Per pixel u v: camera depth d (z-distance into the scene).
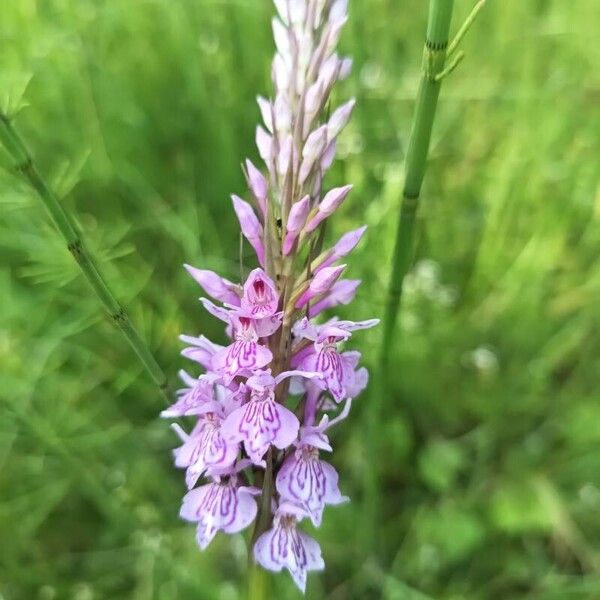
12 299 0.14
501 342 0.16
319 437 0.08
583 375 0.16
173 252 0.16
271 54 0.17
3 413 0.13
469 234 0.17
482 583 0.14
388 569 0.14
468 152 0.17
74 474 0.13
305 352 0.08
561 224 0.16
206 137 0.17
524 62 0.18
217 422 0.08
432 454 0.15
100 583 0.13
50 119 0.16
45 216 0.13
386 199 0.14
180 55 0.17
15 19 0.16
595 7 0.19
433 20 0.07
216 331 0.15
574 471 0.15
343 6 0.07
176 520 0.14
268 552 0.08
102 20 0.17
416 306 0.15
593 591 0.13
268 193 0.07
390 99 0.16
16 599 0.13
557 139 0.17
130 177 0.16
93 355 0.14
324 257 0.07
